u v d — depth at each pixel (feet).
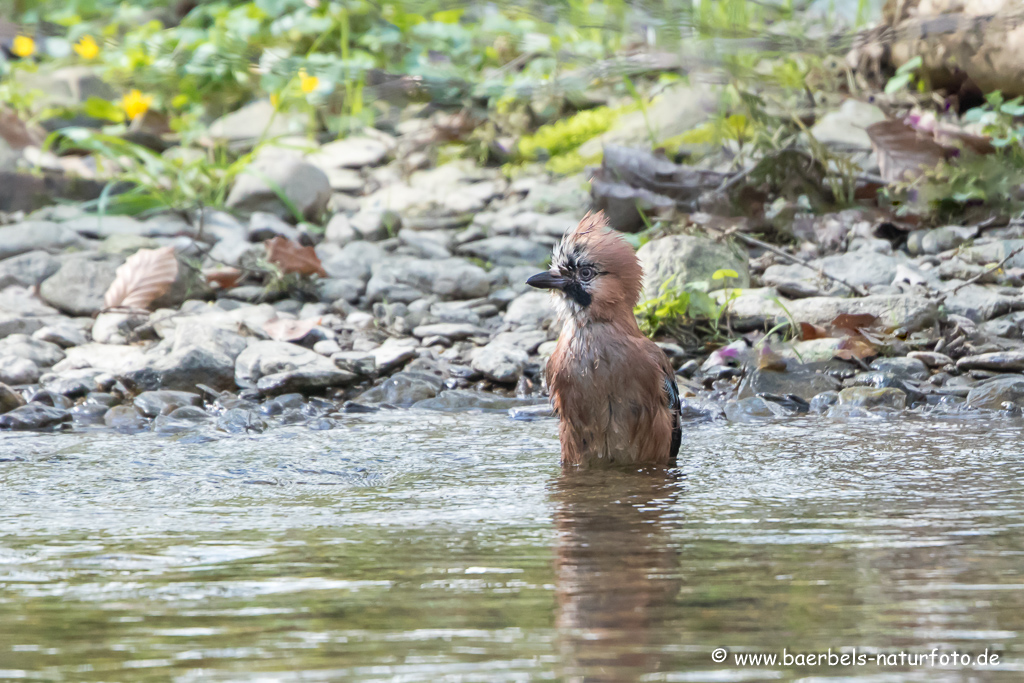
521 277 36.94
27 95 49.75
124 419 26.96
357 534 15.96
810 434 24.12
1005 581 13.23
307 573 13.99
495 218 41.73
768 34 41.27
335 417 27.43
